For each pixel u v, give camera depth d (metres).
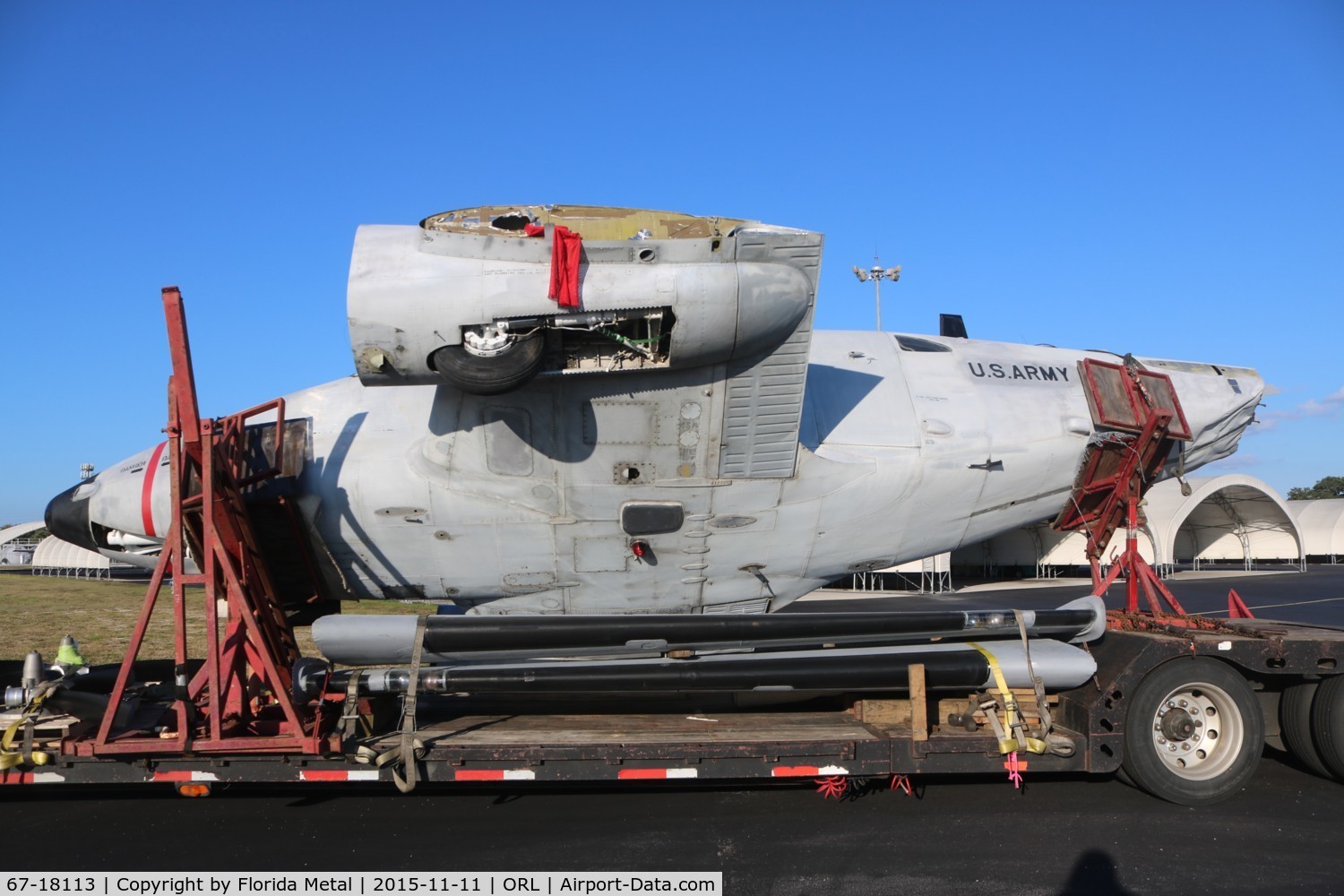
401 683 5.37
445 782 5.52
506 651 5.55
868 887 4.38
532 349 5.52
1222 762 5.68
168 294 5.10
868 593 26.03
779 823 5.29
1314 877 4.50
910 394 7.29
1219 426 8.16
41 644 14.09
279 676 5.29
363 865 4.70
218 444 5.59
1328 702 5.91
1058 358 7.99
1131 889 4.36
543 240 5.50
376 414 6.73
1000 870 4.59
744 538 6.77
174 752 5.06
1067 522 7.83
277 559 6.65
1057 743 5.52
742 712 6.36
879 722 5.85
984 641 6.07
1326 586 26.05
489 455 6.36
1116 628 6.68
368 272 5.43
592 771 5.16
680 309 5.52
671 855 4.80
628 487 6.44
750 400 6.19
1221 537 38.12
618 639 5.56
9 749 5.18
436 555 6.64
